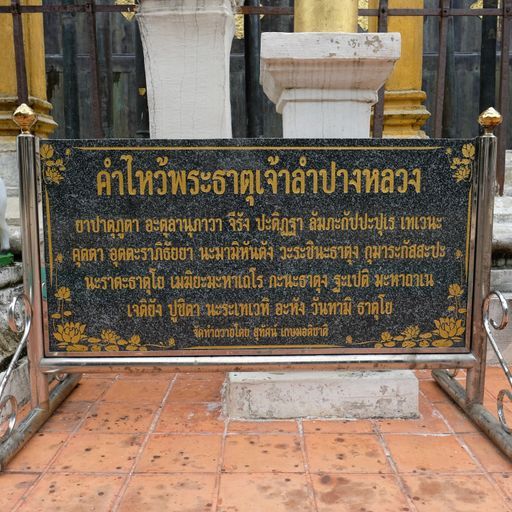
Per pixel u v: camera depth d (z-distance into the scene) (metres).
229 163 2.32
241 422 2.49
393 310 2.41
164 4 2.76
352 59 2.44
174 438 2.32
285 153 2.32
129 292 2.38
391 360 2.41
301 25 2.76
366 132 2.65
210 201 2.34
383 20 3.49
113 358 2.40
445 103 8.38
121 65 11.35
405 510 1.80
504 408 2.65
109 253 2.36
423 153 2.34
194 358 2.40
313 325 2.41
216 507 1.81
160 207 2.34
